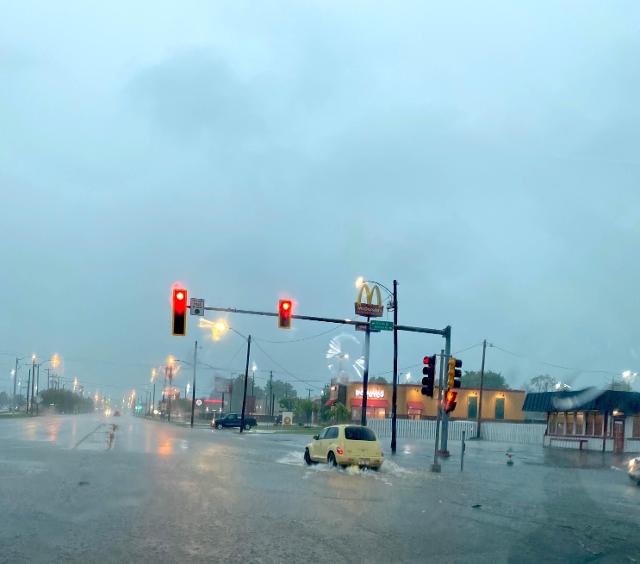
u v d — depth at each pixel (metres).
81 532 11.35
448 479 22.38
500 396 72.31
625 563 10.09
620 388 40.09
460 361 26.30
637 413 40.38
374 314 39.62
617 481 23.12
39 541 10.60
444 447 33.62
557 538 11.96
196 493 16.48
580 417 45.28
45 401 154.25
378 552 10.41
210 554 9.96
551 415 48.94
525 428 53.84
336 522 12.99
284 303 29.42
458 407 71.50
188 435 49.84
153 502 14.80
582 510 15.69
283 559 9.77
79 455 26.55
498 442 53.12
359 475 23.09
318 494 17.27
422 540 11.45
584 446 43.81
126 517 12.83
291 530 12.00
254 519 13.03
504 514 14.67
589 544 11.52
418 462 30.09
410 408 75.19
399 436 60.88
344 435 25.47
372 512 14.42
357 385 76.31
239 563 9.47
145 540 10.81
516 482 21.88
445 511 14.85
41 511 13.29
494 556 10.34
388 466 27.23
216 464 25.03
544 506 16.17
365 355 40.88
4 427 52.28
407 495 17.58
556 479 23.16
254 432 61.97
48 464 22.64
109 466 22.44
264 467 24.72
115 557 9.66
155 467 22.62
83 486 17.11
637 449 40.12
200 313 28.42
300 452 34.38
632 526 13.55
